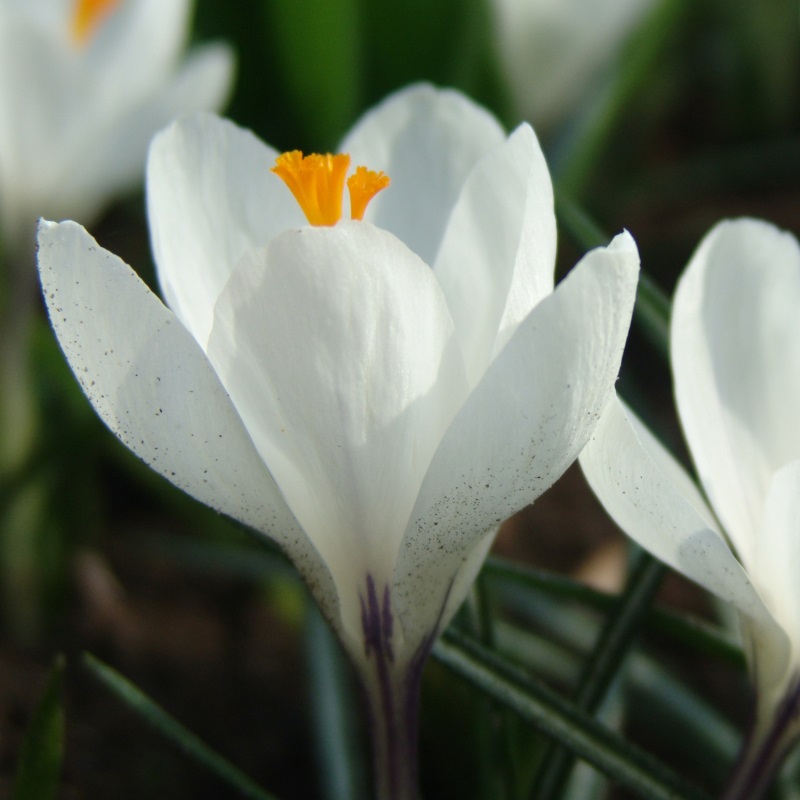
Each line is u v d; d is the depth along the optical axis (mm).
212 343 302
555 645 472
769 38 922
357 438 303
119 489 595
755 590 312
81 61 470
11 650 472
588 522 596
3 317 478
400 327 299
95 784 405
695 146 963
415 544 305
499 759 357
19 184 480
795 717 323
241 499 307
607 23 582
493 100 585
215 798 410
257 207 329
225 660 480
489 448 299
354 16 569
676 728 405
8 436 473
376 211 339
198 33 585
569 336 295
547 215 306
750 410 331
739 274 332
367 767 404
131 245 695
